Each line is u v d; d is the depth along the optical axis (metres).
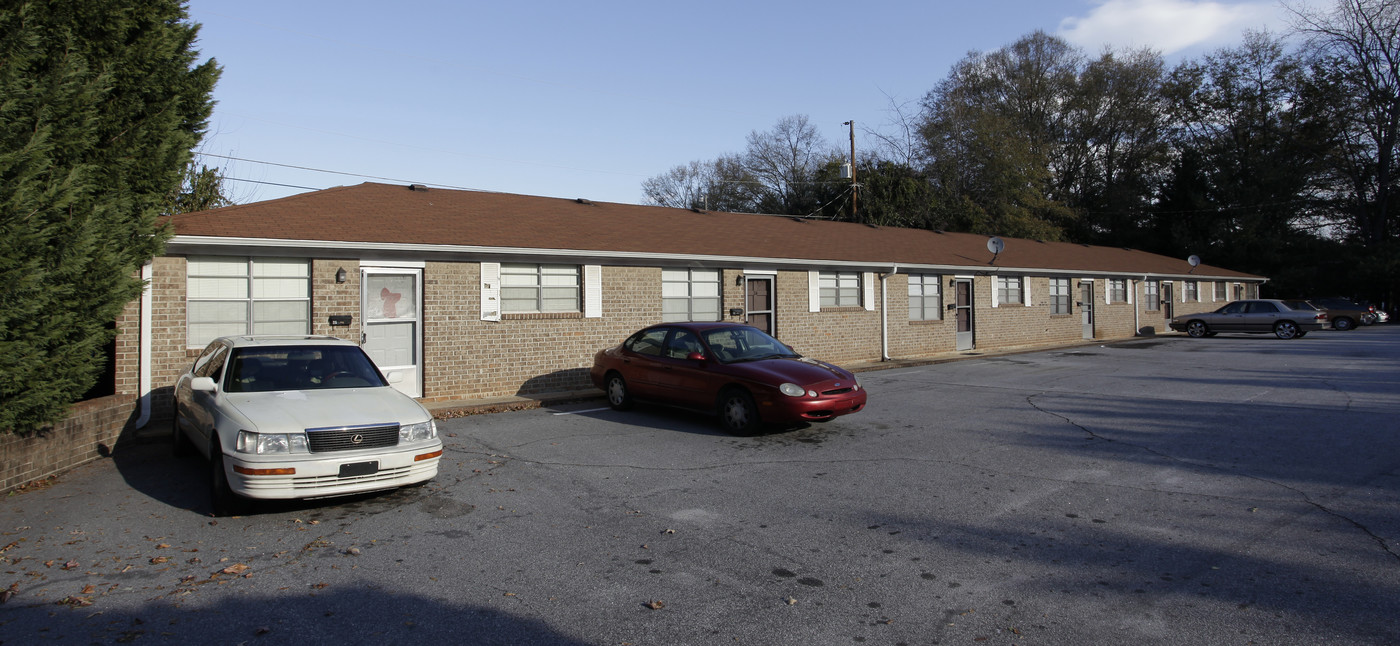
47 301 6.57
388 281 11.91
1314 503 6.15
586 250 13.57
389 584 4.57
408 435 6.22
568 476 7.29
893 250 21.23
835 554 5.08
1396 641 3.71
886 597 4.35
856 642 3.78
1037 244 30.28
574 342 13.70
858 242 21.39
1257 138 45.47
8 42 6.47
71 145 7.13
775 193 51.03
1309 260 43.44
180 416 7.88
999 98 47.38
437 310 12.20
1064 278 26.20
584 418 10.71
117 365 9.54
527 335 13.14
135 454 8.40
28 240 6.25
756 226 20.44
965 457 7.98
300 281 11.11
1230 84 45.53
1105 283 28.08
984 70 47.75
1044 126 47.66
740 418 9.31
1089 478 7.06
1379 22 40.59
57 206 6.56
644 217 18.20
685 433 9.49
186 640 3.83
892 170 38.56
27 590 4.48
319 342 7.64
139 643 3.79
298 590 4.48
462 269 12.45
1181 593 4.36
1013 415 10.62
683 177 57.06
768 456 8.12
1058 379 14.94
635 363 10.93
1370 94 41.12
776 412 8.97
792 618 4.07
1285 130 43.88
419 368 12.13
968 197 40.19
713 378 9.63
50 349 7.03
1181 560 4.89
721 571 4.78
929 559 4.96
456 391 12.38
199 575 4.73
